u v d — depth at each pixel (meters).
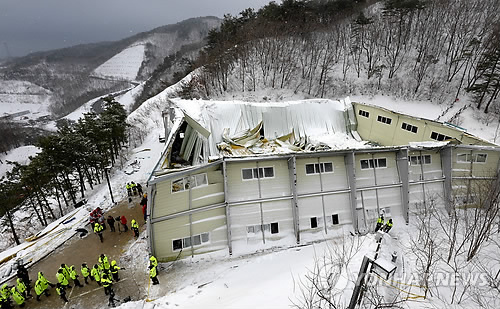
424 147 22.06
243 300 13.13
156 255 17.92
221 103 28.67
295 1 70.31
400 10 57.75
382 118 29.59
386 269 10.53
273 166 19.89
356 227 20.69
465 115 45.94
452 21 58.59
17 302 14.81
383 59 58.97
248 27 70.44
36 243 21.36
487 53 48.25
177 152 25.12
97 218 21.42
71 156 29.16
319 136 29.53
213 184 18.52
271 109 29.33
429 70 55.06
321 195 20.56
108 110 42.38
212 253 18.39
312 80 57.38
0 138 94.75
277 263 17.03
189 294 14.66
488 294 12.81
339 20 69.94
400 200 22.11
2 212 27.44
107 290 15.58
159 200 17.45
